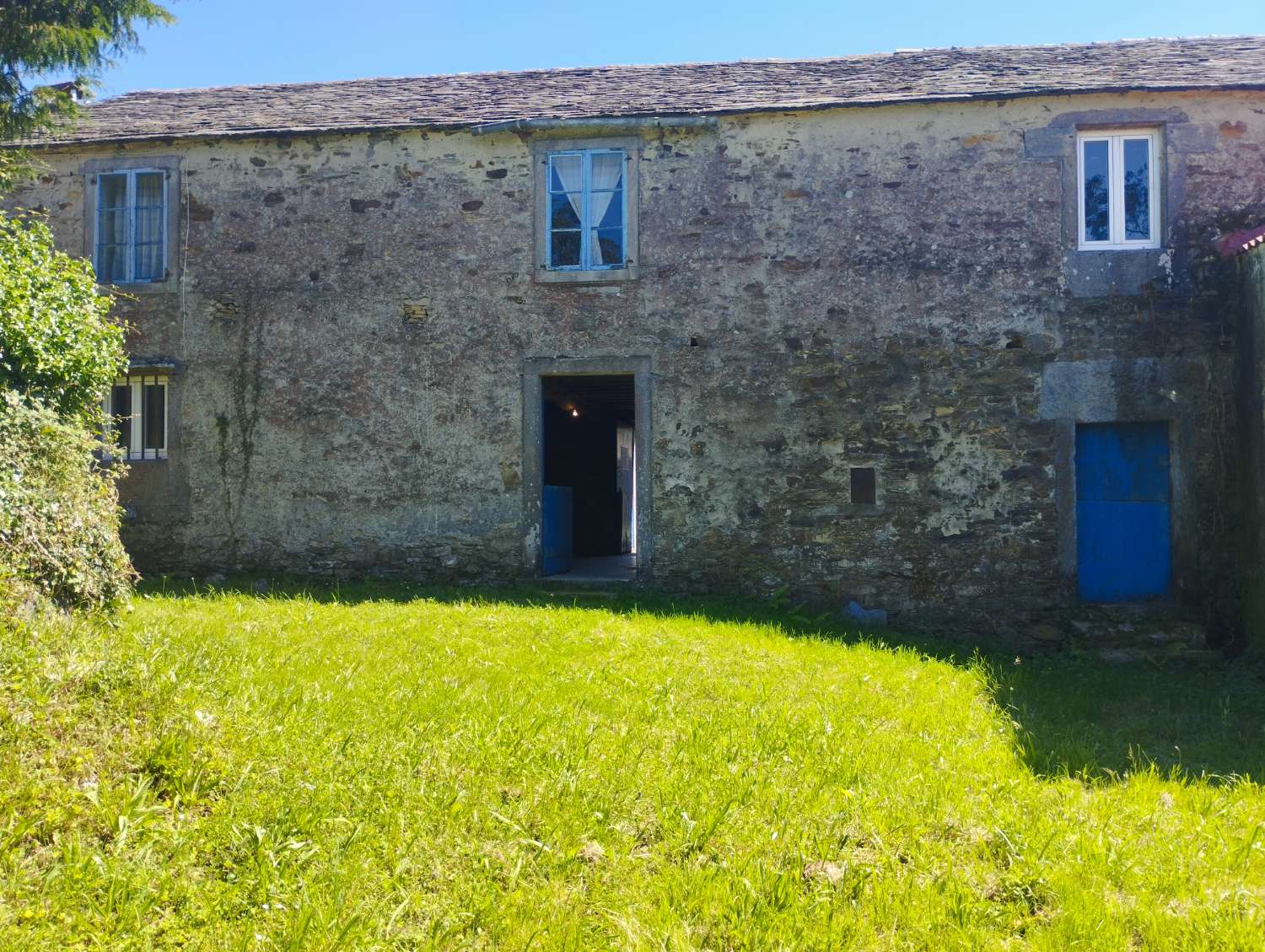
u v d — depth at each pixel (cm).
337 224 966
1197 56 965
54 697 394
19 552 532
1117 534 894
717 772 400
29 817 312
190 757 359
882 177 910
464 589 909
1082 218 898
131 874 288
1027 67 966
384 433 953
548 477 1384
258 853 307
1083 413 881
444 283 953
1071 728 537
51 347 738
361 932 274
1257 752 510
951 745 471
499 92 1048
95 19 896
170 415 974
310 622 673
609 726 456
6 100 908
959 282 898
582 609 792
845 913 301
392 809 344
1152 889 330
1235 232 871
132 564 971
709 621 774
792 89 971
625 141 939
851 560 902
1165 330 876
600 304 937
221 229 977
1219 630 853
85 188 994
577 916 292
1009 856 345
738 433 917
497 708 462
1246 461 838
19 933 257
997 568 885
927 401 898
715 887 308
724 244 925
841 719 495
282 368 965
